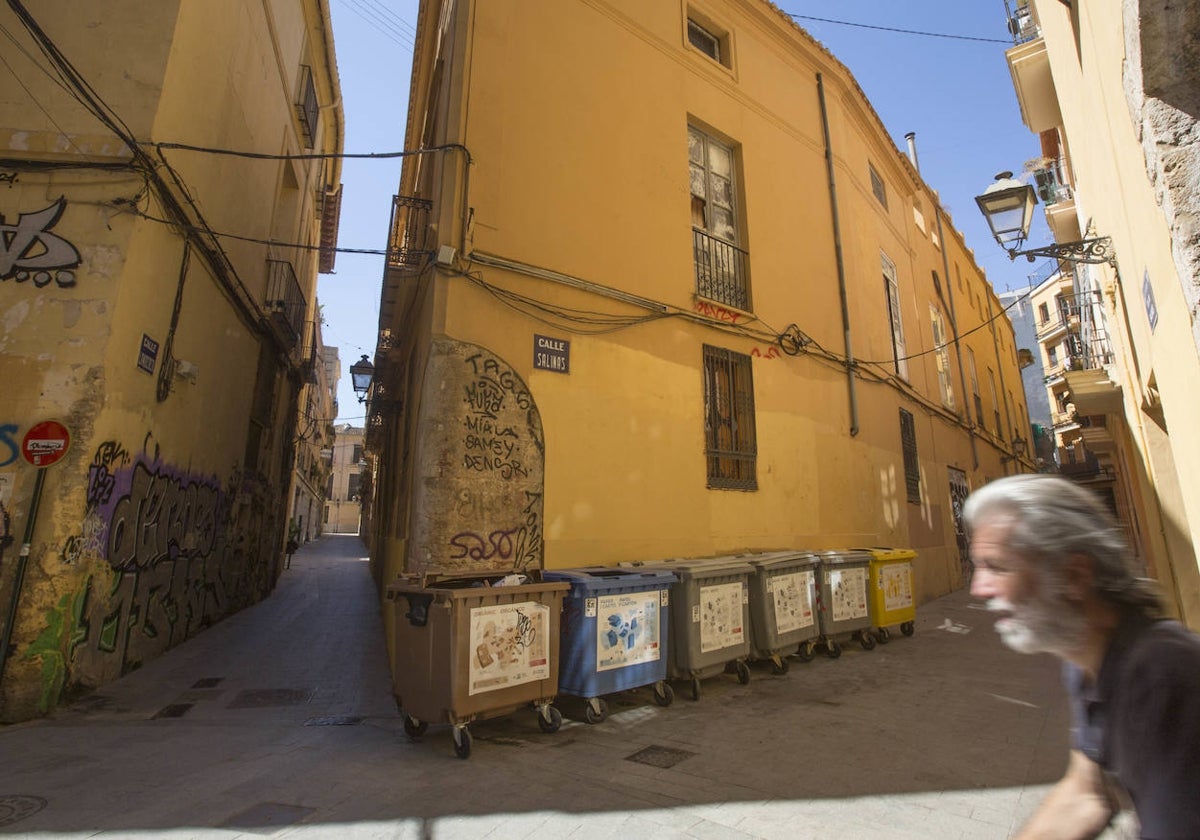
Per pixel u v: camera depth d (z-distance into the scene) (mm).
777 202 10477
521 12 7504
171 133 7059
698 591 6102
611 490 7109
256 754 4434
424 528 5809
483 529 6066
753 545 8492
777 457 9219
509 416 6453
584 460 6953
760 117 10555
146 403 7059
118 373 6328
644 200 8250
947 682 6312
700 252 9094
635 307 7824
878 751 4328
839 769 4000
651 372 7805
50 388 5883
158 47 6898
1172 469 6746
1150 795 1082
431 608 4562
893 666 7168
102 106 6539
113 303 6168
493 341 6516
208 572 10039
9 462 5672
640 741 4652
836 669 7074
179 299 7676
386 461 13961
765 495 8875
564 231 7320
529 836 3150
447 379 6109
